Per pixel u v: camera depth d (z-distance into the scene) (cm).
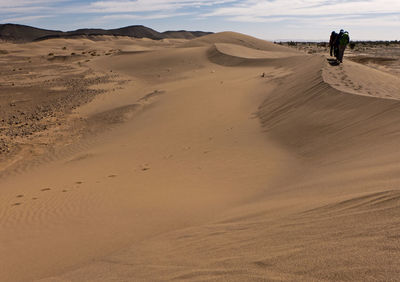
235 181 863
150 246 447
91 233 605
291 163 935
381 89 1477
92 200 824
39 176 1202
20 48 10275
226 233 430
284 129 1276
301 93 1589
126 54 6294
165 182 923
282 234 363
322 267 253
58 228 663
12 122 2162
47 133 1898
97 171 1137
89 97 2919
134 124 1923
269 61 4156
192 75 3947
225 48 5494
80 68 5297
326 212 397
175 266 343
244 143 1241
